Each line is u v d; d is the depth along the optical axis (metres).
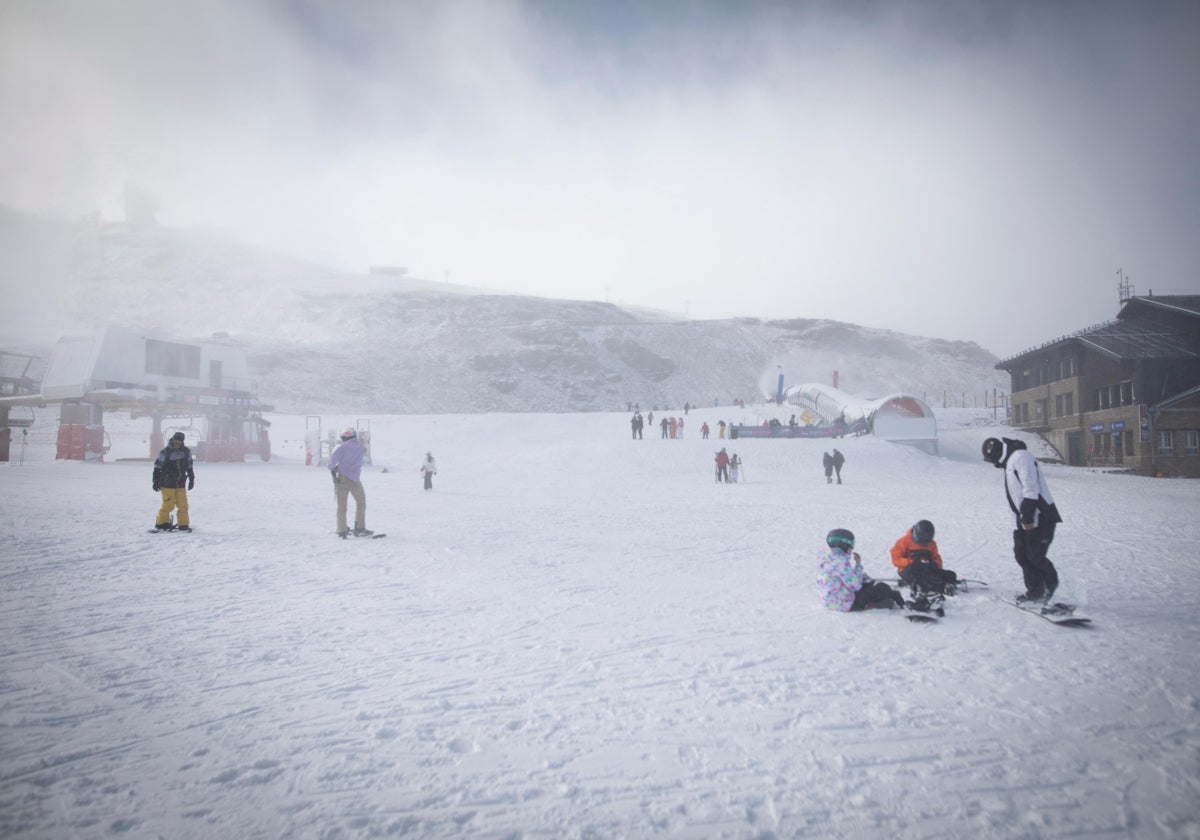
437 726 3.83
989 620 6.23
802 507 19.47
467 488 27.56
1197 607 6.71
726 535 12.98
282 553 9.77
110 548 9.58
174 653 5.10
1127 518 16.31
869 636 5.71
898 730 3.78
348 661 4.98
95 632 5.61
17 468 29.64
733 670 4.82
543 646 5.41
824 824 2.85
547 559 9.85
